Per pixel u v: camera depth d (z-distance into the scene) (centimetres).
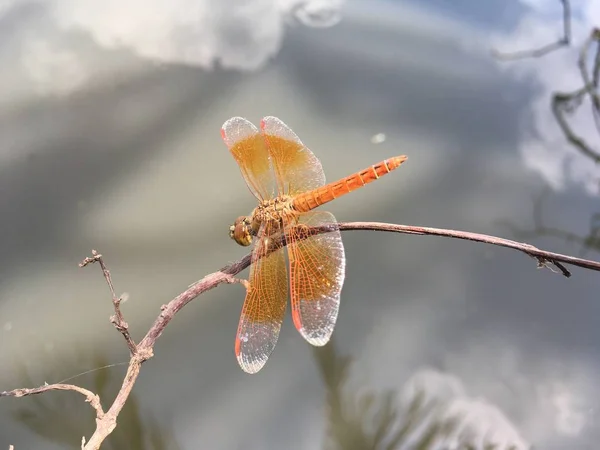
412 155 18
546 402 14
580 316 15
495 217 16
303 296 9
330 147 18
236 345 9
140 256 15
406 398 14
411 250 16
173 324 14
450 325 15
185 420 13
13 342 14
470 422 13
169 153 17
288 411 14
